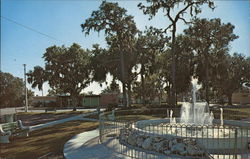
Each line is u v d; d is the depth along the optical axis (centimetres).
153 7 2786
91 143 916
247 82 4906
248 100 5900
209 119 1317
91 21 3075
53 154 789
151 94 5891
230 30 3278
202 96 5691
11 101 7788
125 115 2173
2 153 826
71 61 3934
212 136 738
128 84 3819
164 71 4266
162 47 3428
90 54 4050
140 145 780
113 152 751
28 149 875
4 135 1045
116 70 3491
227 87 4722
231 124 1138
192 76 3819
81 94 4425
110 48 3469
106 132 1080
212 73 3791
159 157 671
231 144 716
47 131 1367
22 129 1199
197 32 3222
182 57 3716
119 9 3095
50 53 3953
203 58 3556
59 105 5916
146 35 3491
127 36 3145
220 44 3331
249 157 655
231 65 4672
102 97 5859
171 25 2877
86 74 3991
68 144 911
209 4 2703
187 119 1337
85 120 2034
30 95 8488
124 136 886
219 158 655
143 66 3769
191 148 674
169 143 712
